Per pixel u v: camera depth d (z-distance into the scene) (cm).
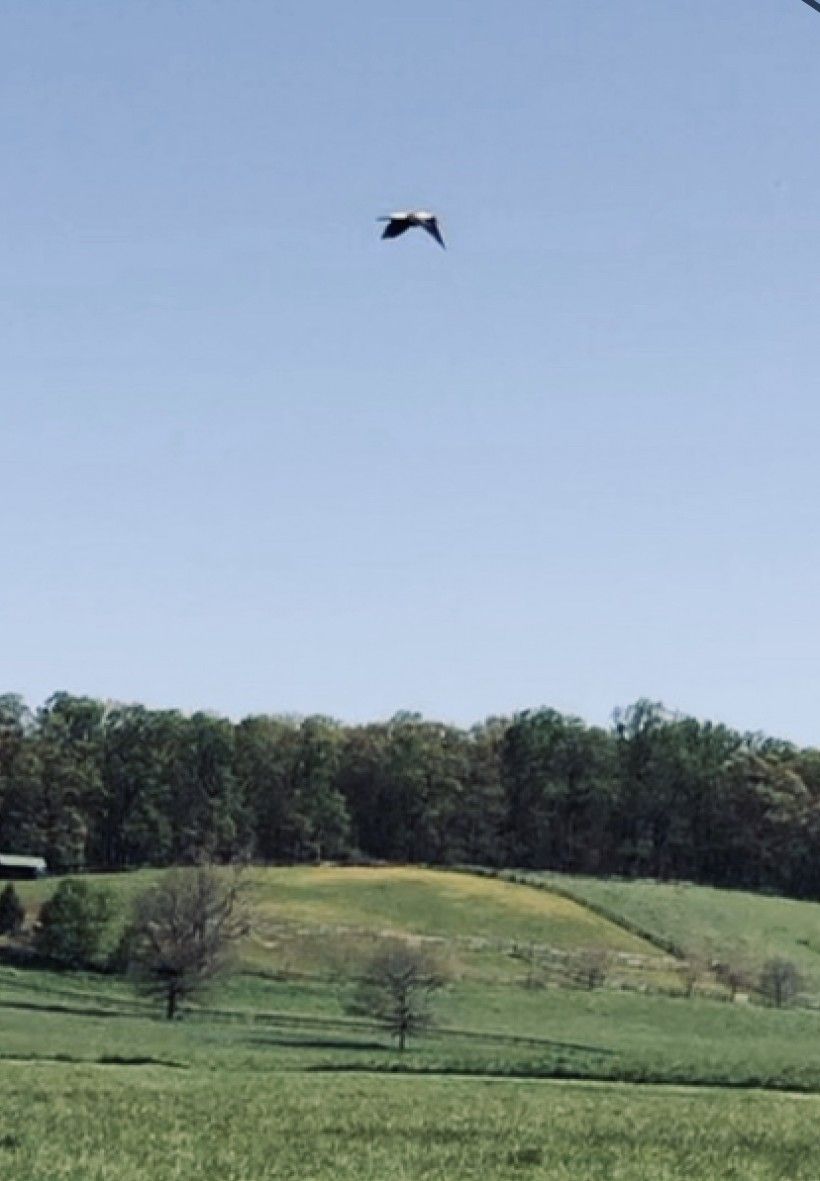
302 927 14900
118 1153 4109
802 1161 4372
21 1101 5084
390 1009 10312
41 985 11556
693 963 15125
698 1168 4203
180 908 11175
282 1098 5381
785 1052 10200
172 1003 10912
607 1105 5569
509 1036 10650
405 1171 3997
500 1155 4322
